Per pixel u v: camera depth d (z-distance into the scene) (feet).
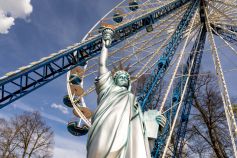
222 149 100.68
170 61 79.87
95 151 26.71
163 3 86.74
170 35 88.28
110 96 30.71
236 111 96.17
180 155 92.63
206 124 101.91
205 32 99.25
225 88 72.49
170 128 72.02
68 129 83.71
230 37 98.43
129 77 33.83
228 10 98.89
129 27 76.59
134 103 31.37
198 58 97.66
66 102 89.20
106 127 27.81
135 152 27.45
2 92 54.08
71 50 64.59
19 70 55.26
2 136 135.23
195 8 90.53
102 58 34.22
